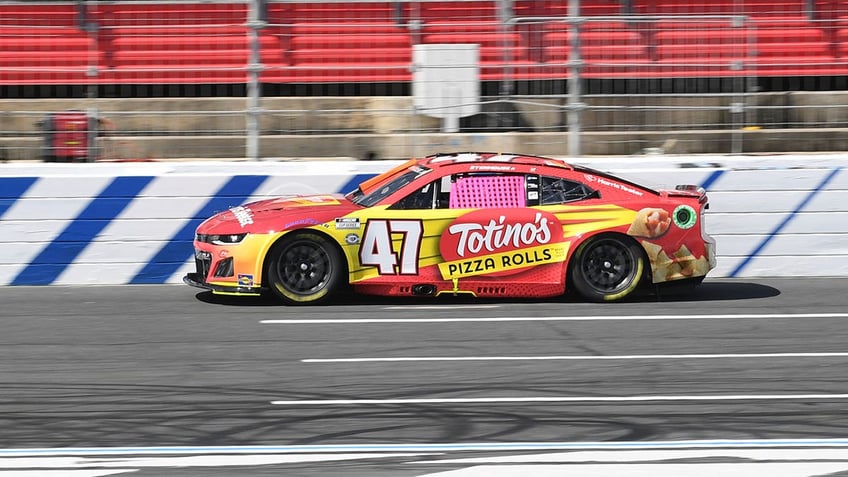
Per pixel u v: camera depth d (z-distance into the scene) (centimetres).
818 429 1465
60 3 3397
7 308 2380
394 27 3428
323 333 2108
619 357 1916
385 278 2380
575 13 3067
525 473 1278
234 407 1574
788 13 3450
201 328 2153
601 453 1355
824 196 2825
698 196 2488
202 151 3133
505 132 3167
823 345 2022
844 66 3422
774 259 2838
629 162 2878
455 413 1544
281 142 3120
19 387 1688
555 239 2408
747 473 1279
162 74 3428
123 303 2434
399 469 1295
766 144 3188
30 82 3378
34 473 1273
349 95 3475
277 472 1283
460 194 2414
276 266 2362
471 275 2398
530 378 1758
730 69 3284
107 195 2691
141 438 1420
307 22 3441
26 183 2672
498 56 3356
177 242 2716
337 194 2655
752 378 1764
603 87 3269
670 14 3447
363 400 1616
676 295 2556
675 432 1450
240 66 3444
